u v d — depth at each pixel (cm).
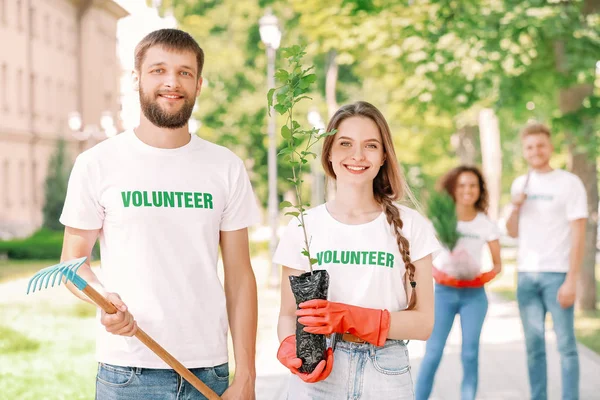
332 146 401
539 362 684
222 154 395
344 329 369
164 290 372
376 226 394
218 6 3966
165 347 371
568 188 675
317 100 3984
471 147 3156
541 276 677
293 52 368
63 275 333
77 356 1042
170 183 379
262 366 985
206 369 379
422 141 2920
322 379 368
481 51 1234
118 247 374
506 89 1318
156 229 374
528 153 691
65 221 377
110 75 4484
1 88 3625
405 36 1330
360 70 2338
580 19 1242
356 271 389
